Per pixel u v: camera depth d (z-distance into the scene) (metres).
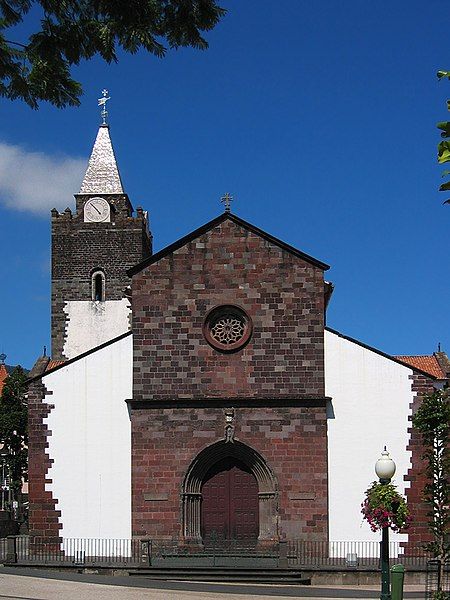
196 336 50.41
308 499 48.81
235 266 50.72
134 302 50.91
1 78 20.44
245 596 36.50
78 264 82.31
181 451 49.66
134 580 41.09
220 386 49.97
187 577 43.84
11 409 91.44
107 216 82.75
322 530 48.50
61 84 20.61
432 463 40.97
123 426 50.09
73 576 41.88
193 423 49.78
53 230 82.62
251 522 49.41
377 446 49.03
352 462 49.00
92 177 85.44
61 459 49.91
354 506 48.66
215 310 50.56
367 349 49.69
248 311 50.38
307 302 50.22
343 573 43.72
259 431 49.47
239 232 50.91
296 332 50.06
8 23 20.12
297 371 49.78
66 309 81.81
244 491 49.75
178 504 49.25
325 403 49.44
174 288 50.78
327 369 49.78
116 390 50.41
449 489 40.50
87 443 50.00
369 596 37.75
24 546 61.22
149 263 51.09
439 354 63.78
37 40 20.25
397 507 32.97
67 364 50.66
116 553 49.03
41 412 50.31
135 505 49.34
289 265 50.50
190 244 51.03
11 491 90.88
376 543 48.22
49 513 49.53
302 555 48.31
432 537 48.00
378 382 49.50
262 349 50.06
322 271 50.47
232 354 50.16
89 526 49.34
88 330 81.44
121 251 82.19
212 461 49.91
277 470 49.16
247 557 47.72
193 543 48.91
